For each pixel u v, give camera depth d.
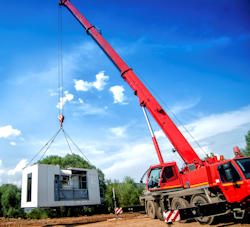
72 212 22.03
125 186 29.75
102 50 16.38
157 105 12.62
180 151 11.14
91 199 18.95
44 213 21.09
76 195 17.89
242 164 7.59
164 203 10.09
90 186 19.39
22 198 16.20
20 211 26.44
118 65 14.91
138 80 13.90
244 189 7.14
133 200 28.20
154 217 12.14
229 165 7.44
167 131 11.73
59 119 17.80
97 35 16.53
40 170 15.54
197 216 7.39
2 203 27.61
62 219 18.33
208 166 8.55
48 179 15.88
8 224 14.63
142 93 13.34
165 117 12.13
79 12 18.20
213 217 8.15
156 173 11.50
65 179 17.56
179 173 10.98
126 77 14.35
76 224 14.36
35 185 15.13
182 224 9.27
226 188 7.65
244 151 26.34
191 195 9.63
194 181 9.20
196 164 10.45
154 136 12.30
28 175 16.44
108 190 31.88
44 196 15.19
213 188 8.40
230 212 7.52
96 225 12.49
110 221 14.36
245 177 7.24
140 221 12.15
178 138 11.39
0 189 29.86
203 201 8.64
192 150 10.91
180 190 10.56
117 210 14.88
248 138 26.19
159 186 11.07
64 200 16.56
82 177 19.27
